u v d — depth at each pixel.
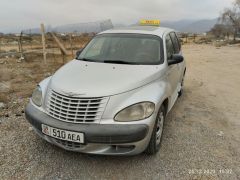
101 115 3.22
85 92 3.28
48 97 3.55
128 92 3.40
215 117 5.46
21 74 9.12
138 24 6.16
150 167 3.53
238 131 4.79
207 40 51.84
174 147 4.07
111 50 4.61
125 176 3.33
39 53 16.36
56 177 3.27
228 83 8.73
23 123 4.76
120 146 3.31
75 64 4.32
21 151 3.81
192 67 12.35
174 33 6.05
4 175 3.26
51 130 3.30
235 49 25.92
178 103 6.34
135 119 3.25
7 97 6.25
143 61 4.29
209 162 3.69
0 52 16.72
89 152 3.29
